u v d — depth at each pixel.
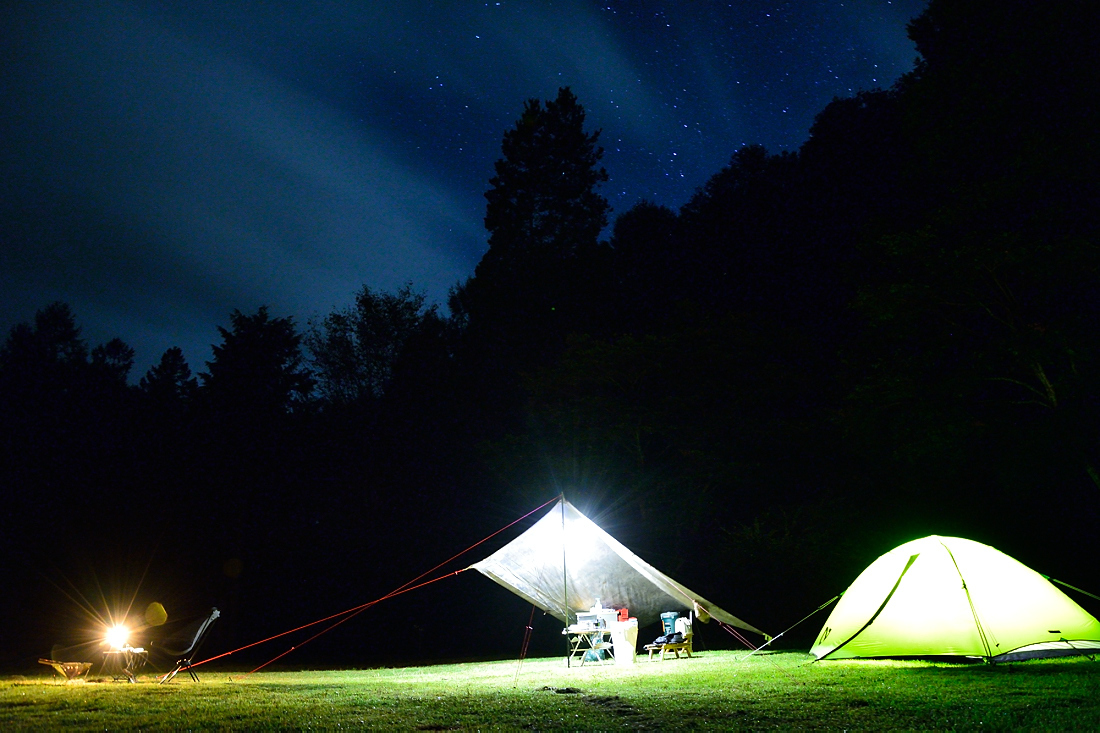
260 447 29.47
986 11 19.33
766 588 21.14
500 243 38.69
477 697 6.45
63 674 9.47
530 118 40.75
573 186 40.12
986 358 17.64
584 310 34.38
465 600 27.11
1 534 26.12
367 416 31.66
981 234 17.83
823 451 22.83
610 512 25.58
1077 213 17.94
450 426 31.22
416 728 4.95
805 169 34.41
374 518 29.62
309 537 28.95
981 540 19.64
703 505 24.12
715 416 24.09
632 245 38.69
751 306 32.69
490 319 34.72
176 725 5.02
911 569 8.88
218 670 14.35
